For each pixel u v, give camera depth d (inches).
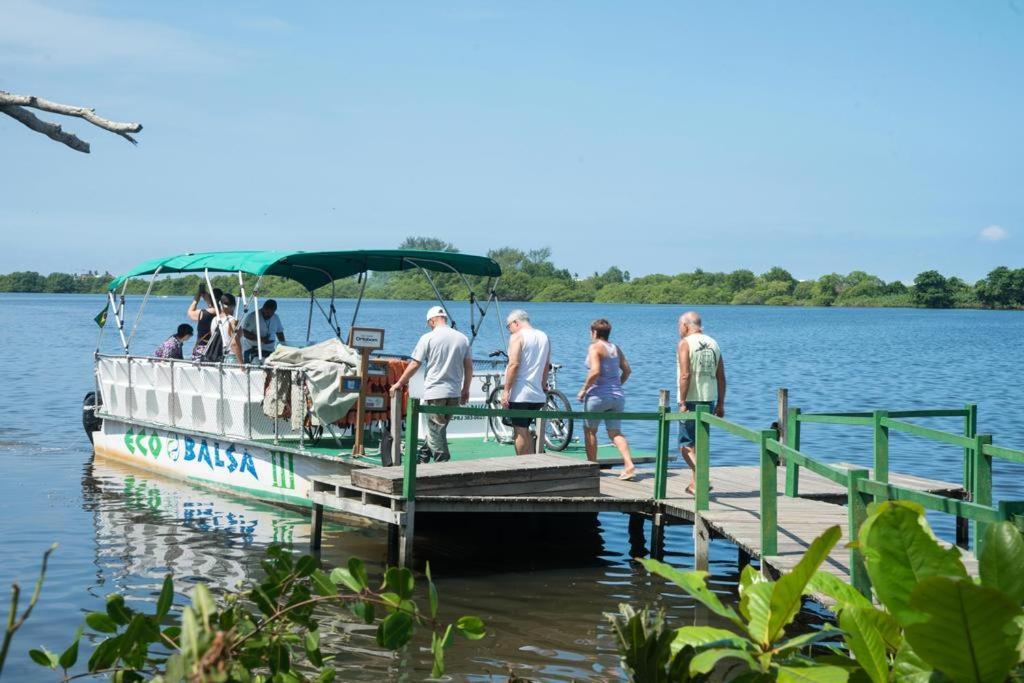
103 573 367.9
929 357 1796.3
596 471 405.4
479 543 442.3
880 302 7760.8
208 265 517.7
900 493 230.2
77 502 497.7
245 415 497.7
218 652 108.1
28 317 3484.3
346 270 580.7
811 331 3137.3
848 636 152.1
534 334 441.1
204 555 398.0
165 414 563.5
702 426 380.2
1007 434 799.7
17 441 708.7
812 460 268.4
